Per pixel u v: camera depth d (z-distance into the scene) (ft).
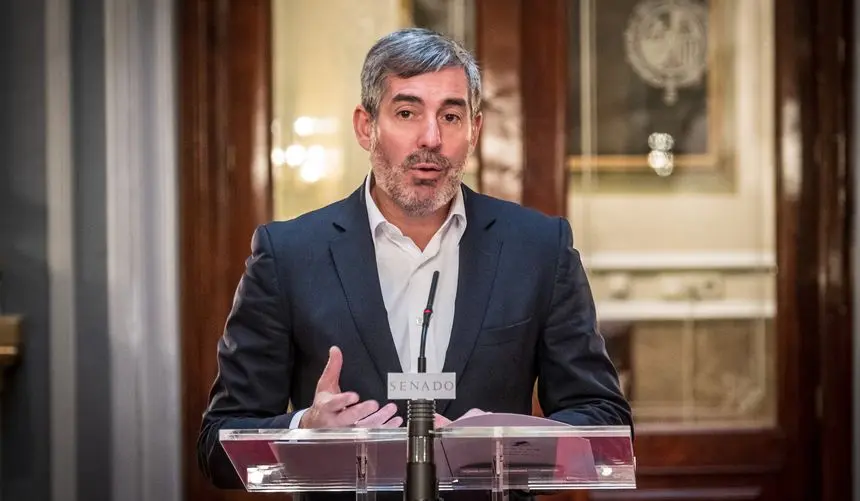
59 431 33.42
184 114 35.14
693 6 36.58
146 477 34.19
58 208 33.45
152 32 34.24
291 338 21.08
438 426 17.56
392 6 36.14
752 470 36.58
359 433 17.19
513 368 20.77
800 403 36.60
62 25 33.50
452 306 21.20
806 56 36.42
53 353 33.42
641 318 36.63
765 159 36.65
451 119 20.21
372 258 21.12
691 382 36.65
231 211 35.58
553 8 36.11
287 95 35.96
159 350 34.27
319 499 20.33
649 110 36.52
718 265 36.63
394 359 20.58
